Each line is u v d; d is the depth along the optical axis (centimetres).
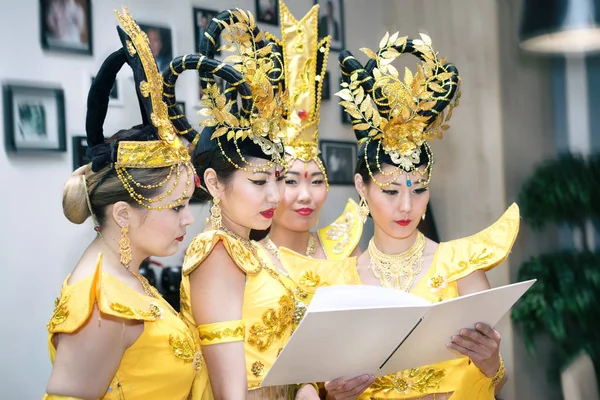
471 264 238
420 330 201
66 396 165
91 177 183
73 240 354
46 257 343
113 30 370
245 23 230
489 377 225
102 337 169
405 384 235
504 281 502
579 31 470
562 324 480
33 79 339
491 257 237
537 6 459
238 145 215
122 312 171
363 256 258
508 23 505
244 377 206
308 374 203
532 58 505
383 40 251
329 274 252
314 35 304
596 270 482
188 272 212
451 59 524
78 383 166
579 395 480
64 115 349
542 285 486
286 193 295
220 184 220
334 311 183
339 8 492
